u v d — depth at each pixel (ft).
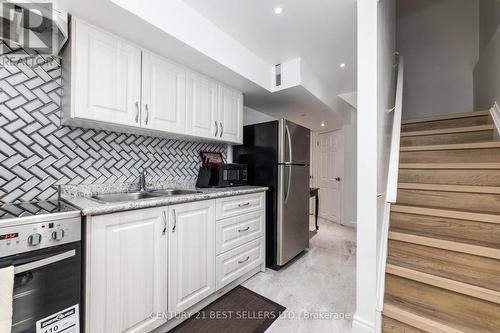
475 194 5.50
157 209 4.79
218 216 6.29
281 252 8.23
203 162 8.30
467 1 11.23
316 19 6.10
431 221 5.53
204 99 7.11
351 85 10.85
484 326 3.98
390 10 8.20
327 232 13.37
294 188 9.02
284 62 8.45
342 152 15.24
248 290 6.83
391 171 6.18
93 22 4.62
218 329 5.15
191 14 5.58
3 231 2.97
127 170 6.25
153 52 5.75
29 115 4.66
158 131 6.03
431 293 4.54
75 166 5.29
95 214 3.84
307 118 13.38
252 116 12.42
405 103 12.62
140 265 4.49
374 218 4.89
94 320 3.85
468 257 4.59
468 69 11.21
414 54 12.48
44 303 3.35
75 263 3.65
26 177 4.63
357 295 5.06
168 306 4.96
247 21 6.15
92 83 4.63
